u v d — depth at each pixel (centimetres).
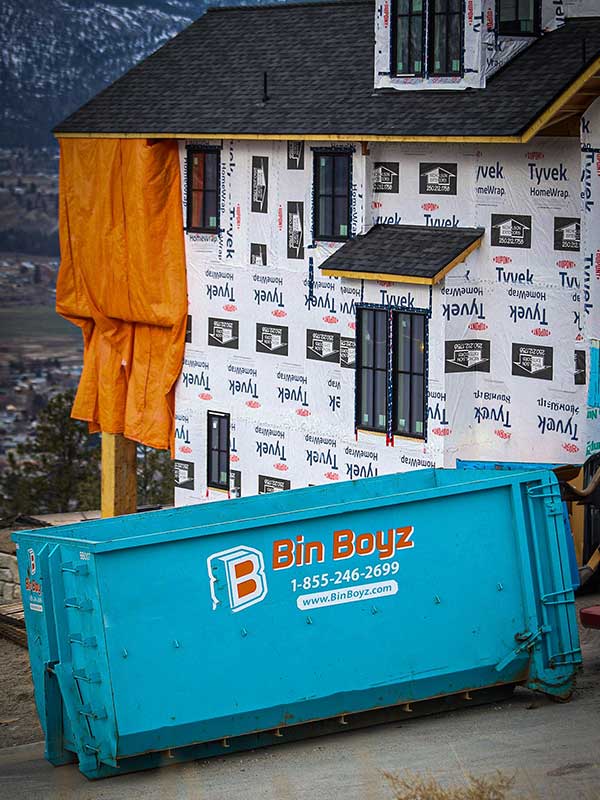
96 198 2898
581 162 2139
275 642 1398
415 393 2342
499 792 1126
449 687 1498
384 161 2439
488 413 2323
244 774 1332
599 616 1562
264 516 1436
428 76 2370
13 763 1542
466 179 2317
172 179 2795
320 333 2533
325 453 2541
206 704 1367
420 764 1299
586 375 2184
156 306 2839
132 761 1379
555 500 1540
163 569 1343
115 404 2984
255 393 2692
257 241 2653
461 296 2291
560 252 2206
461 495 1488
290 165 2572
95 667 1331
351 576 1433
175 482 2891
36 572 1391
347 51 2680
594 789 1166
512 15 2331
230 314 2730
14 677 2238
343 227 2498
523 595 1523
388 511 1448
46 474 4806
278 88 2658
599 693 1579
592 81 2070
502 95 2261
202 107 2714
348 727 1484
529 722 1448
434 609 1478
